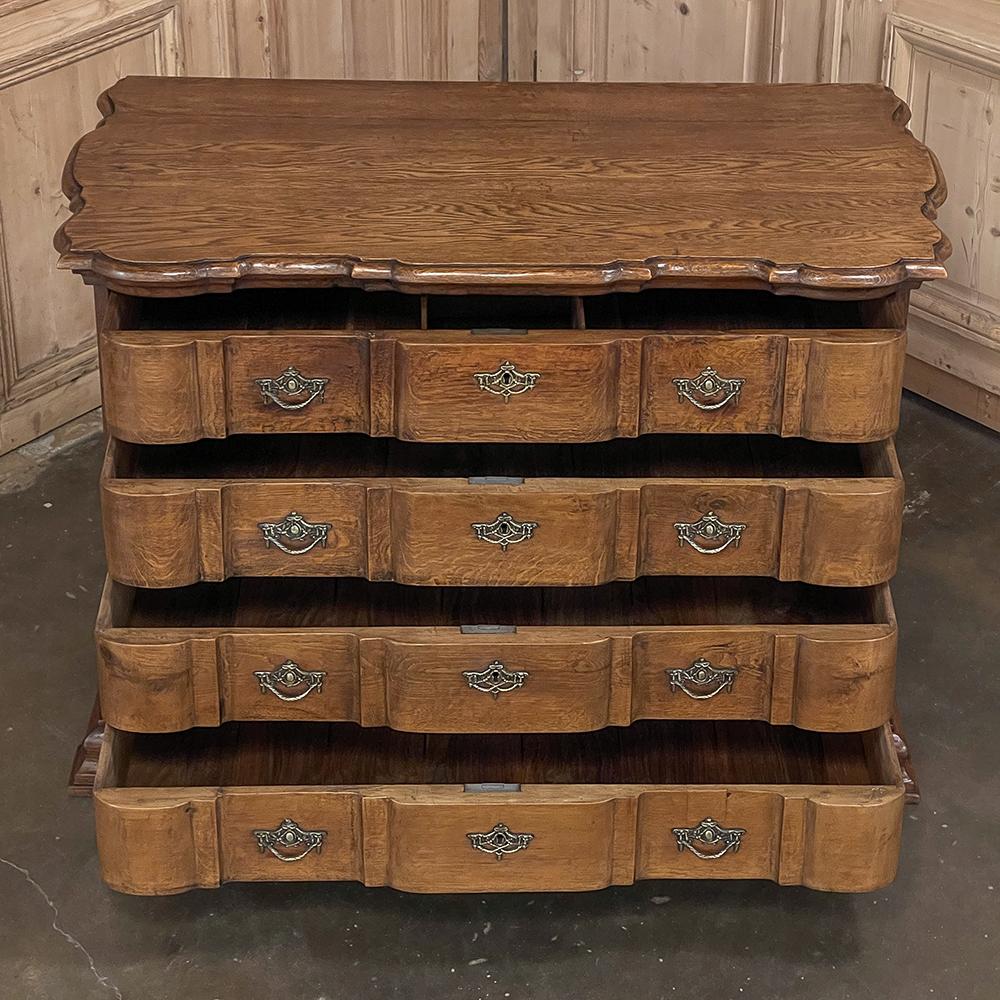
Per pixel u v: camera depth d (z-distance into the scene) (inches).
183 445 112.8
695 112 121.5
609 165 113.7
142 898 115.0
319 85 124.3
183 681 106.2
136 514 103.5
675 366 103.0
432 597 114.1
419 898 115.4
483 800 105.0
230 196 108.6
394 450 113.7
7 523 146.6
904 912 115.0
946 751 127.3
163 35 151.0
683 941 112.7
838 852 106.3
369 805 105.3
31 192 146.6
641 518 106.1
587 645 105.6
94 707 124.8
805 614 113.7
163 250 102.3
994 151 146.5
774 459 113.7
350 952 111.7
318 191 109.5
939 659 135.1
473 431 104.3
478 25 177.0
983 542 146.6
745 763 114.4
